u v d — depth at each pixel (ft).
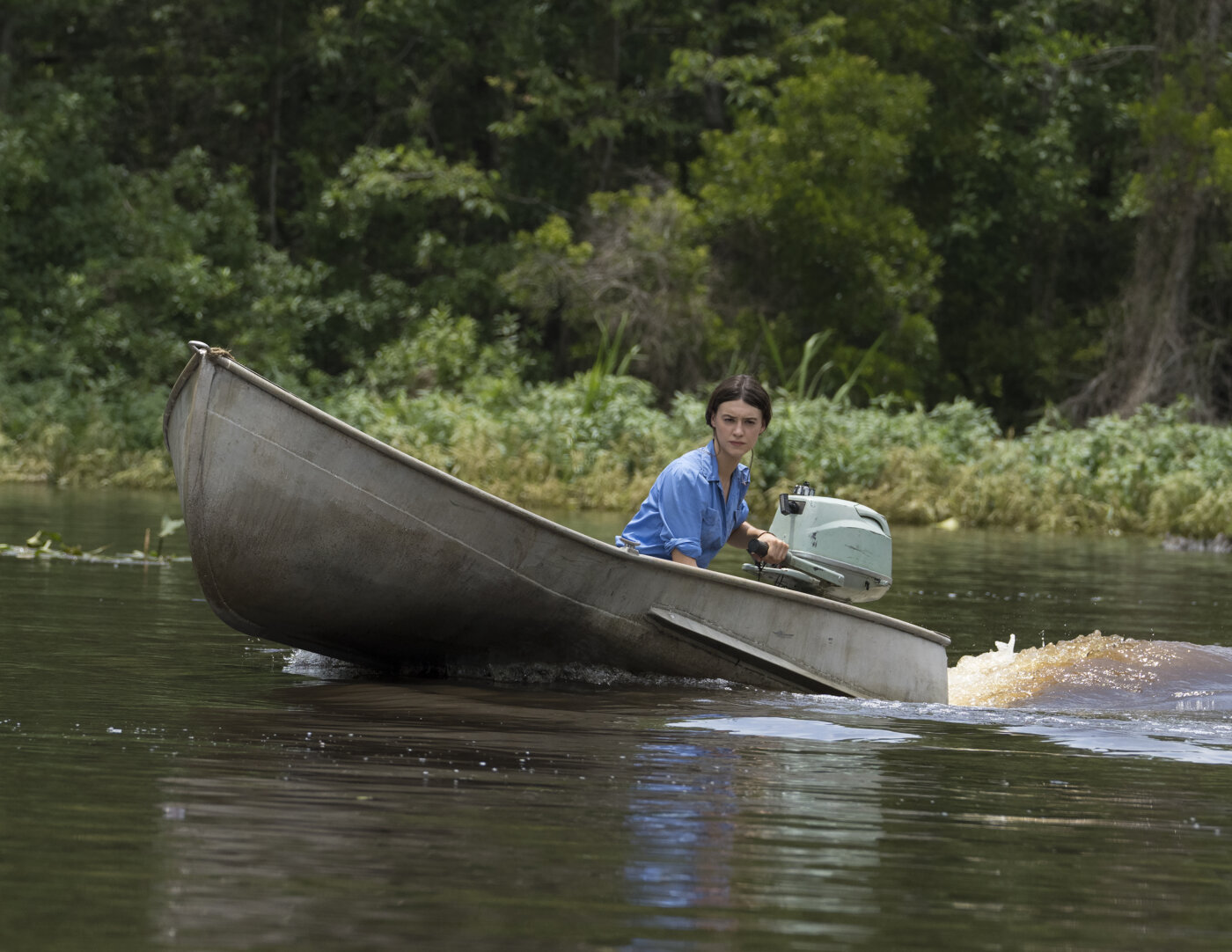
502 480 135.33
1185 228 183.73
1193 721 35.37
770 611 38.60
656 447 140.67
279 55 201.87
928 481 136.87
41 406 155.84
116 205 186.80
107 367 176.24
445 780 26.22
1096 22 213.87
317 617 37.91
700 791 26.02
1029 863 22.07
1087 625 55.26
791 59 200.03
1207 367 183.62
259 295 190.80
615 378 153.38
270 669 39.78
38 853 20.98
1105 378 191.01
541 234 189.06
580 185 208.13
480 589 37.45
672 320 186.50
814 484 136.67
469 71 204.44
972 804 25.75
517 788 25.71
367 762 27.55
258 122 208.85
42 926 17.93
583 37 203.92
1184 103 181.98
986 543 107.14
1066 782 27.78
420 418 152.87
